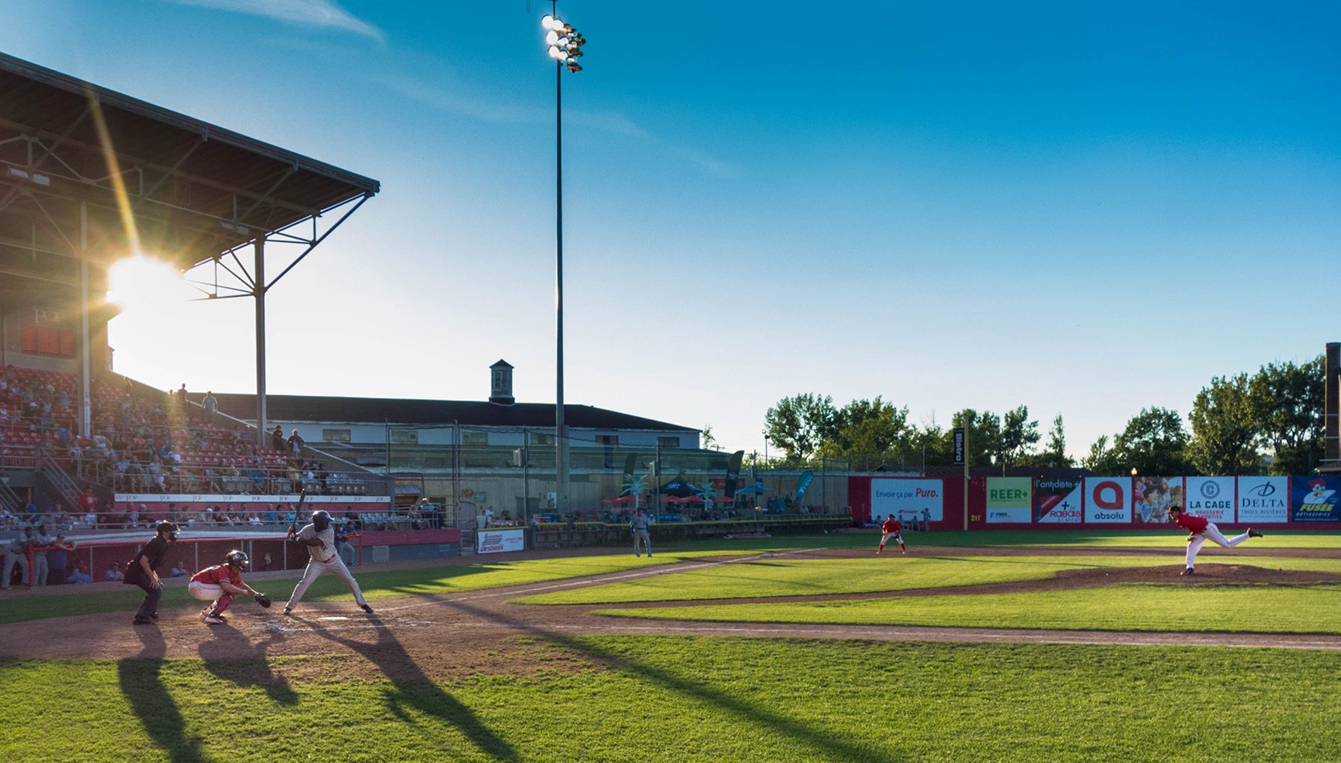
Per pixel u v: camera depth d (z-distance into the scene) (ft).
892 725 28.84
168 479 100.99
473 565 92.02
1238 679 33.45
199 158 102.53
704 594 61.36
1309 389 270.87
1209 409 278.67
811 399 373.40
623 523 135.44
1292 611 47.93
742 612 50.65
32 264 120.88
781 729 28.55
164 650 39.63
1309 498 179.32
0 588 71.05
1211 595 55.36
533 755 26.43
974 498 182.70
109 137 95.45
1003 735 27.73
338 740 27.61
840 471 181.88
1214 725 28.35
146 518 90.17
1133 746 26.58
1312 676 33.68
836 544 130.31
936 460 296.30
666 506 152.87
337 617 49.88
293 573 84.12
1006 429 328.29
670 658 37.93
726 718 29.73
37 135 91.61
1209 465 279.49
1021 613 48.44
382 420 184.96
